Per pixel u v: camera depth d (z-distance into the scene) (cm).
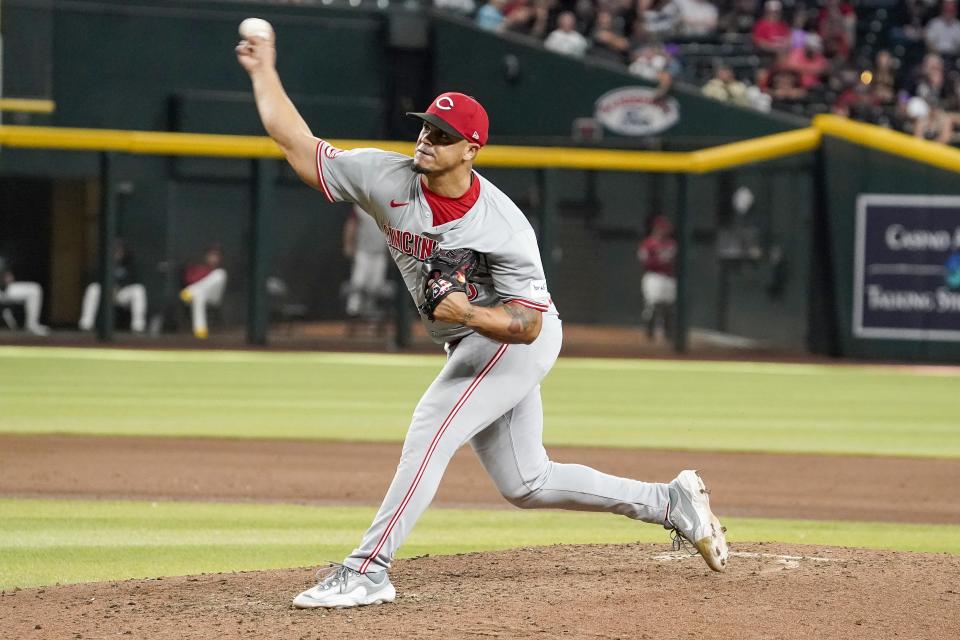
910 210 6125
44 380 4706
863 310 6216
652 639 1443
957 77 7806
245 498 2598
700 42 7600
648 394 4775
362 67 7088
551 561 1892
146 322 6388
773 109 7306
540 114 7000
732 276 6550
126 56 6762
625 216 6775
